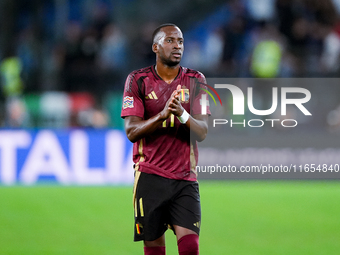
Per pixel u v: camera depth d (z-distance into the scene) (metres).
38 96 39.16
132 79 13.50
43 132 36.97
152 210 13.16
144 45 49.56
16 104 38.91
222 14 56.06
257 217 26.41
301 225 24.53
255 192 34.25
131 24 55.78
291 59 46.47
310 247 20.48
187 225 12.91
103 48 47.81
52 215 26.97
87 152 37.03
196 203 13.23
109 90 45.94
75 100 39.66
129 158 37.12
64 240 21.66
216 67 47.94
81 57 47.09
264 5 50.06
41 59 47.88
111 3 56.00
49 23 52.06
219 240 21.62
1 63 46.44
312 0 49.78
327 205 29.59
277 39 47.00
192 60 50.25
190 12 56.91
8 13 50.25
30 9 52.47
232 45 48.03
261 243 21.16
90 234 22.77
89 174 36.97
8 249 20.19
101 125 39.19
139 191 13.38
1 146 36.75
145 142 13.41
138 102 13.42
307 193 33.66
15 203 30.20
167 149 13.25
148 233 13.34
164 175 13.20
